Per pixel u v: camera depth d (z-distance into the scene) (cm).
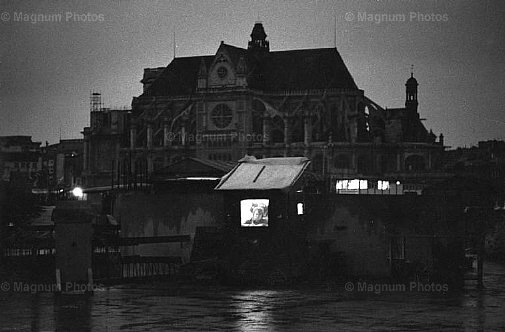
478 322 3588
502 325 3500
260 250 5306
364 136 19750
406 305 4172
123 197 6450
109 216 6712
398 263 5531
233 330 3322
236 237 5478
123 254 6244
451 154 19175
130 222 6391
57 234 4534
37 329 3344
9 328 3366
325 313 3844
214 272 5266
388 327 3422
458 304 4234
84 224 4572
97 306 4044
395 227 5650
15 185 9450
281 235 5397
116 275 5350
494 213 8125
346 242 5691
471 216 5872
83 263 4544
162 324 3475
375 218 5656
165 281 5294
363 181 10681
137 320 3584
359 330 3338
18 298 4278
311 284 5209
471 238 5791
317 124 19938
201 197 6184
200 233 5709
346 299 4419
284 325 3459
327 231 5741
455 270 5431
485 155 15800
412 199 5747
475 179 8288
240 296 4509
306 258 5497
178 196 6256
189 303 4184
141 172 9112
